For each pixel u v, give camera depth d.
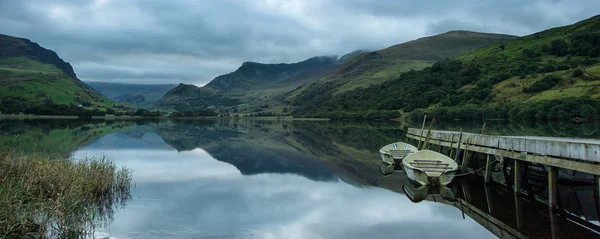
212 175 26.44
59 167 17.11
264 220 15.43
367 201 18.88
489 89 101.56
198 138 59.78
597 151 13.02
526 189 20.61
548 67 107.75
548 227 14.35
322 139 58.81
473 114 88.75
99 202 17.56
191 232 13.66
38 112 133.25
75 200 14.17
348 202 18.67
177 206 17.31
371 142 53.31
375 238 13.39
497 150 19.94
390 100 129.50
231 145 49.53
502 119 83.56
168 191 20.56
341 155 39.25
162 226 14.28
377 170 29.12
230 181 24.25
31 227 12.06
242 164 32.34
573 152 14.26
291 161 34.59
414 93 125.12
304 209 17.28
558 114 71.62
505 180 21.56
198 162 32.94
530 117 76.69
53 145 39.94
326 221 15.41
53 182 15.50
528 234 13.57
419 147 32.16
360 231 14.15
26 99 161.00
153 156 36.03
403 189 21.83
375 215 16.31
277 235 13.59
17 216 11.85
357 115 131.12
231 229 14.14
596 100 70.31
